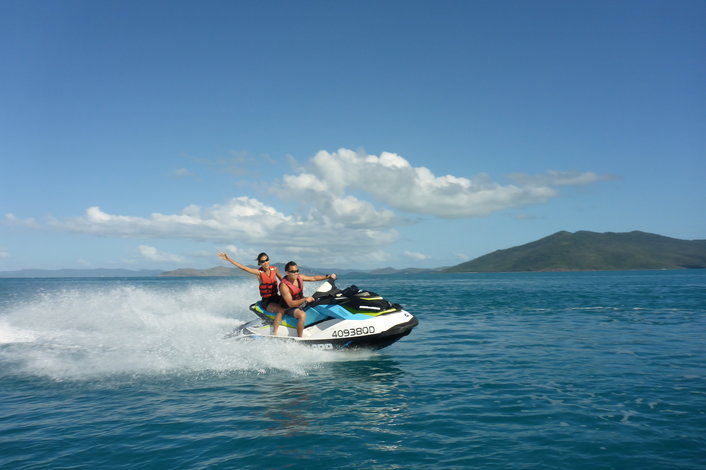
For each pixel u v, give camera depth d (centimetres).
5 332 1144
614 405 565
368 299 880
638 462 397
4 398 619
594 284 5600
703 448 427
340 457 415
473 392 633
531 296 3042
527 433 473
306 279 890
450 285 6322
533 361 841
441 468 389
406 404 579
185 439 464
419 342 1070
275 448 438
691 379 693
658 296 2803
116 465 405
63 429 499
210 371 761
